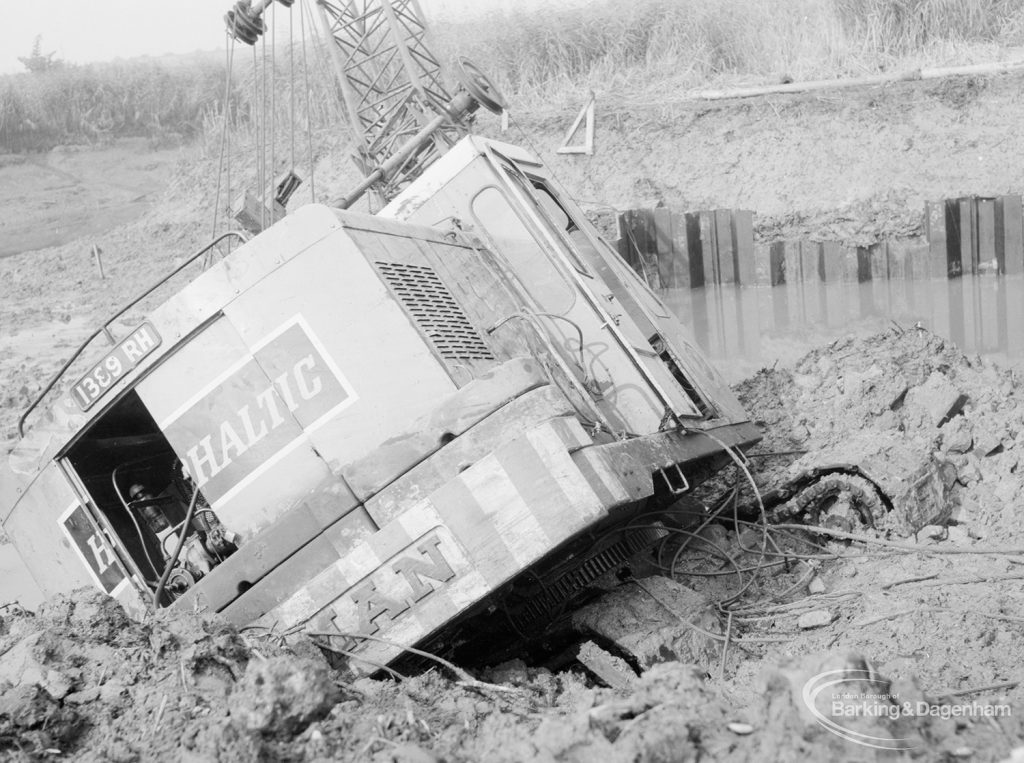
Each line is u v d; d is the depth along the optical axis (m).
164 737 4.63
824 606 6.87
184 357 6.36
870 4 23.17
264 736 4.45
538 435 5.61
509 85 25.30
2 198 28.64
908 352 10.48
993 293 16.09
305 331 6.25
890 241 17.84
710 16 24.94
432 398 6.10
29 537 6.93
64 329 19.30
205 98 31.73
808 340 15.74
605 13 25.84
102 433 7.16
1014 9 22.64
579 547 6.32
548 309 7.93
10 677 5.18
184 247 24.05
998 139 19.77
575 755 3.97
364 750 4.38
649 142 21.95
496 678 6.04
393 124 16.28
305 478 6.11
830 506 8.11
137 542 7.12
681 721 3.93
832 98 21.34
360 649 5.68
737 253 17.80
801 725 3.86
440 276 7.09
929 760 3.78
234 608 5.87
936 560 7.32
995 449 8.75
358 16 16.55
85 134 31.83
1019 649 5.76
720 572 7.54
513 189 8.32
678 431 7.48
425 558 5.64
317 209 6.42
